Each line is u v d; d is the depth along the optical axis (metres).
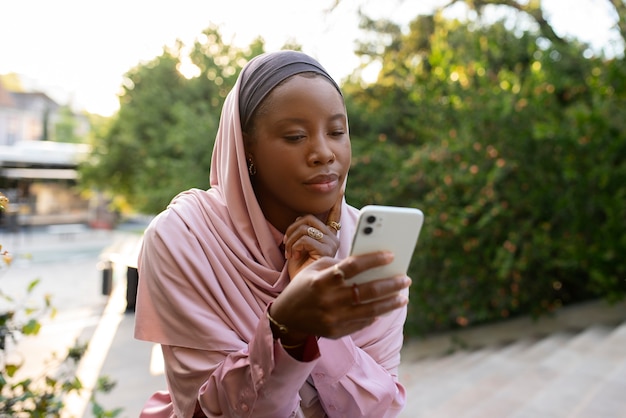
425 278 7.08
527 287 6.91
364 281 0.89
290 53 1.14
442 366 6.01
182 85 14.58
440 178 7.09
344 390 1.15
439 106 7.68
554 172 6.54
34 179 23.52
